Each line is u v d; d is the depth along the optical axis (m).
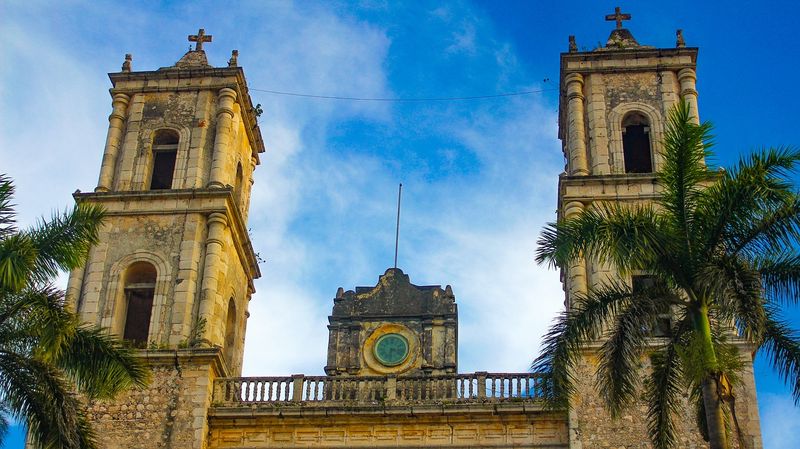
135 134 48.59
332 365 53.84
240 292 48.72
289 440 41.34
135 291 45.53
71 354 31.38
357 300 55.78
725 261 29.39
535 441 40.59
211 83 49.59
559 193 47.69
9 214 30.28
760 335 27.95
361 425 41.38
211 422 41.50
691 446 39.22
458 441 40.84
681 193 30.92
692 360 29.19
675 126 31.47
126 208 46.03
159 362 41.75
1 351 30.08
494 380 42.00
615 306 32.31
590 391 40.53
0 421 30.83
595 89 48.75
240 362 48.19
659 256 30.39
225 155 47.69
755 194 29.67
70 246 30.97
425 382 42.72
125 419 40.78
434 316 54.50
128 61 50.53
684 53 49.12
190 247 44.88
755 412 39.38
